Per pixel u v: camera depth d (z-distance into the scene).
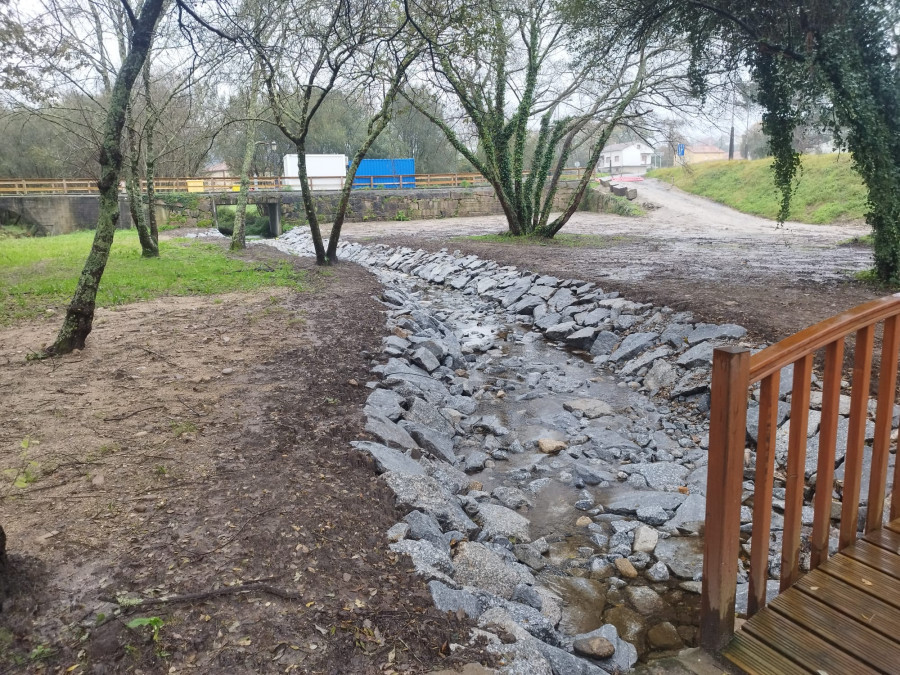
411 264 20.78
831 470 2.84
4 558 2.91
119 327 8.95
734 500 2.41
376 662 2.58
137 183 17.36
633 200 42.19
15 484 3.80
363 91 15.05
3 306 10.33
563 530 4.90
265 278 14.07
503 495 5.41
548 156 24.28
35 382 6.33
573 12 13.80
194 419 5.40
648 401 7.81
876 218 11.66
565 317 11.73
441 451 5.97
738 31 12.80
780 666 2.42
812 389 6.46
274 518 3.66
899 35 10.95
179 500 3.89
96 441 4.85
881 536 3.17
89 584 2.98
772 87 12.84
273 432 5.14
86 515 3.68
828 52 11.08
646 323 10.01
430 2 8.88
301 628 2.73
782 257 16.91
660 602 3.90
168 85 26.66
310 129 46.56
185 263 16.50
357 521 3.81
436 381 8.08
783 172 13.46
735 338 8.25
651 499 5.23
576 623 3.70
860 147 11.34
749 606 2.69
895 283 11.30
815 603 2.72
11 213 34.47
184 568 3.13
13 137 39.25
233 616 2.78
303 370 7.08
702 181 45.66
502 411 7.68
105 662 2.48
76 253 18.64
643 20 13.59
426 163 54.38
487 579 3.71
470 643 2.77
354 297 12.14
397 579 3.24
